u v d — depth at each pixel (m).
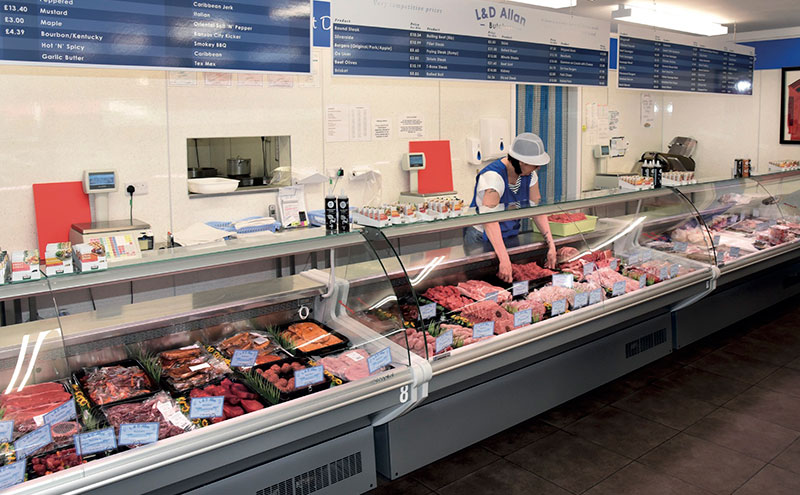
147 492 2.10
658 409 3.76
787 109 7.39
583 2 5.63
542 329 3.16
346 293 2.88
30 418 1.97
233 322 2.84
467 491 2.92
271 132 4.79
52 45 2.95
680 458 3.20
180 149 4.40
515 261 3.54
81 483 1.88
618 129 7.58
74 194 4.02
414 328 2.72
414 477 3.06
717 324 4.84
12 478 1.82
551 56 5.10
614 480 3.00
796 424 3.55
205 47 3.35
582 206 3.78
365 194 5.39
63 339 2.21
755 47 7.55
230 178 4.84
